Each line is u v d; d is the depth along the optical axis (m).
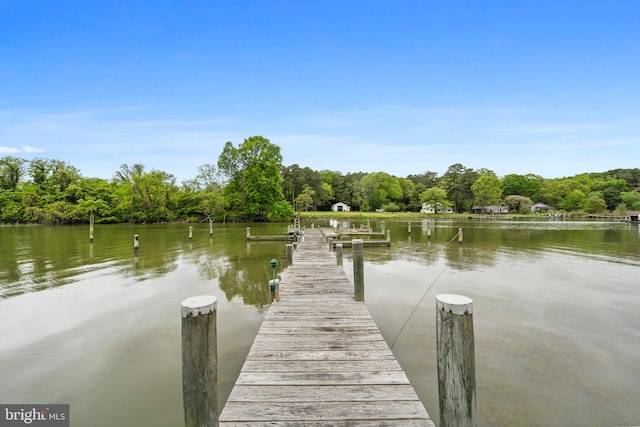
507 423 3.52
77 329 6.25
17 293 8.76
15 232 29.36
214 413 2.13
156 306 7.66
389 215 61.28
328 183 80.94
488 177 66.19
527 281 9.95
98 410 3.79
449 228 33.69
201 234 26.84
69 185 46.78
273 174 46.00
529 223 42.88
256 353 4.09
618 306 7.47
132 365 4.85
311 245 16.62
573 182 76.12
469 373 2.11
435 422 3.64
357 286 6.38
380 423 2.78
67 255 15.35
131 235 26.02
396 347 5.43
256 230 31.72
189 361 2.07
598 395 4.03
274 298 6.28
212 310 2.14
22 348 5.41
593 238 22.47
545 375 4.50
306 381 3.41
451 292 8.77
